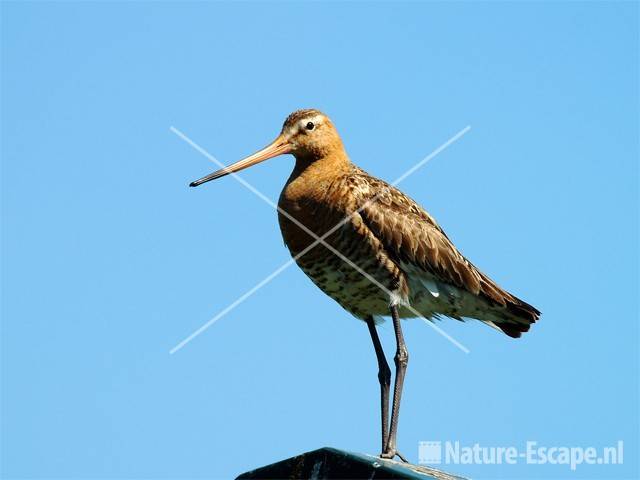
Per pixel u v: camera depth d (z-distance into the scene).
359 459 11.19
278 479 11.57
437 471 13.05
